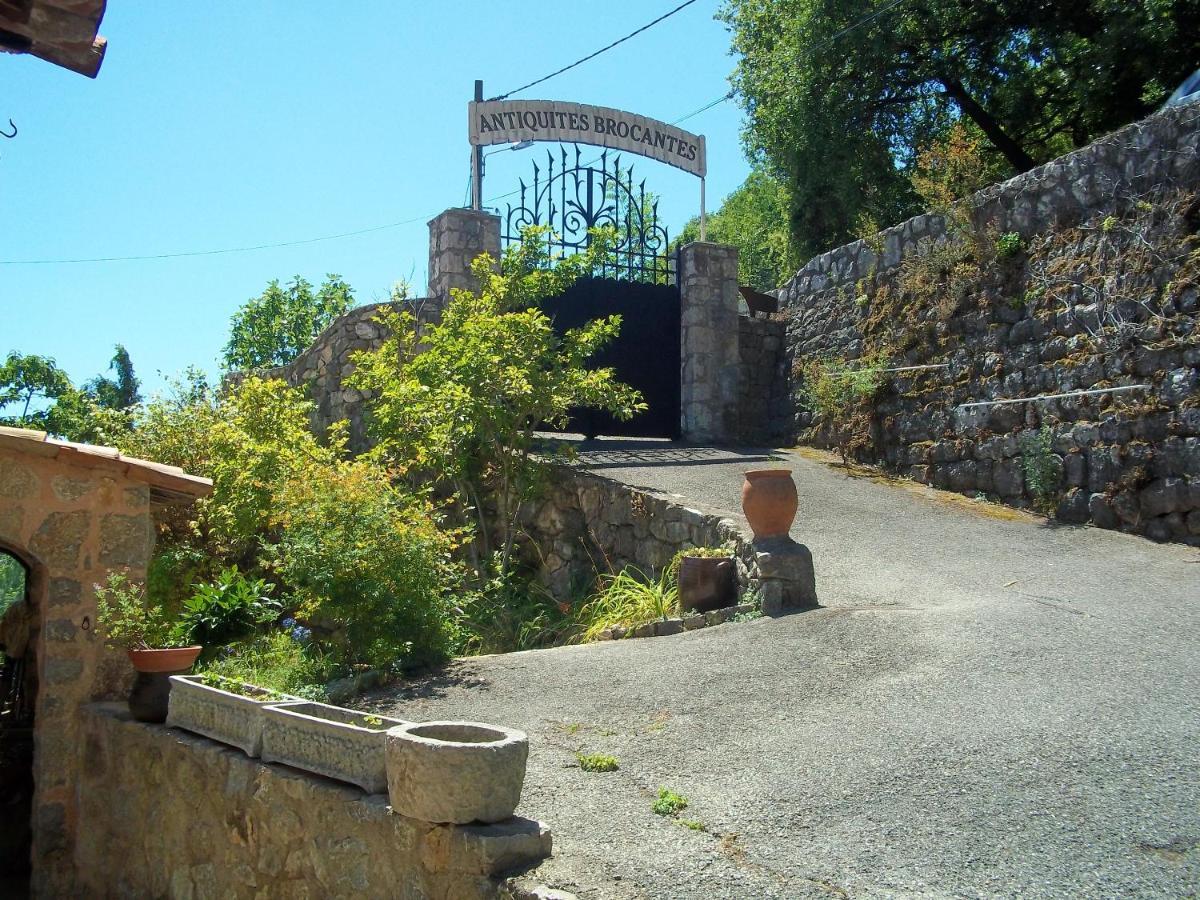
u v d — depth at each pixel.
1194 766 4.18
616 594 9.40
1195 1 16.53
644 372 15.38
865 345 14.09
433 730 4.00
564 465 12.08
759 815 4.05
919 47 20.17
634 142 15.65
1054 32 19.16
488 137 14.69
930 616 6.93
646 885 3.40
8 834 7.25
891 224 19.91
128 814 5.83
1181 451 9.41
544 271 12.41
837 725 5.06
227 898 4.79
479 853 3.46
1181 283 9.72
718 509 9.80
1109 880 3.34
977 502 11.43
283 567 8.09
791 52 20.14
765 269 32.22
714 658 6.56
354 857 3.97
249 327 32.84
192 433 12.04
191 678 5.78
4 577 12.45
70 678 6.54
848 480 12.54
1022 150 21.34
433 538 8.25
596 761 4.83
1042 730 4.67
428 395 10.93
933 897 3.28
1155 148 10.34
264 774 4.59
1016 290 11.73
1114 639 6.15
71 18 3.91
